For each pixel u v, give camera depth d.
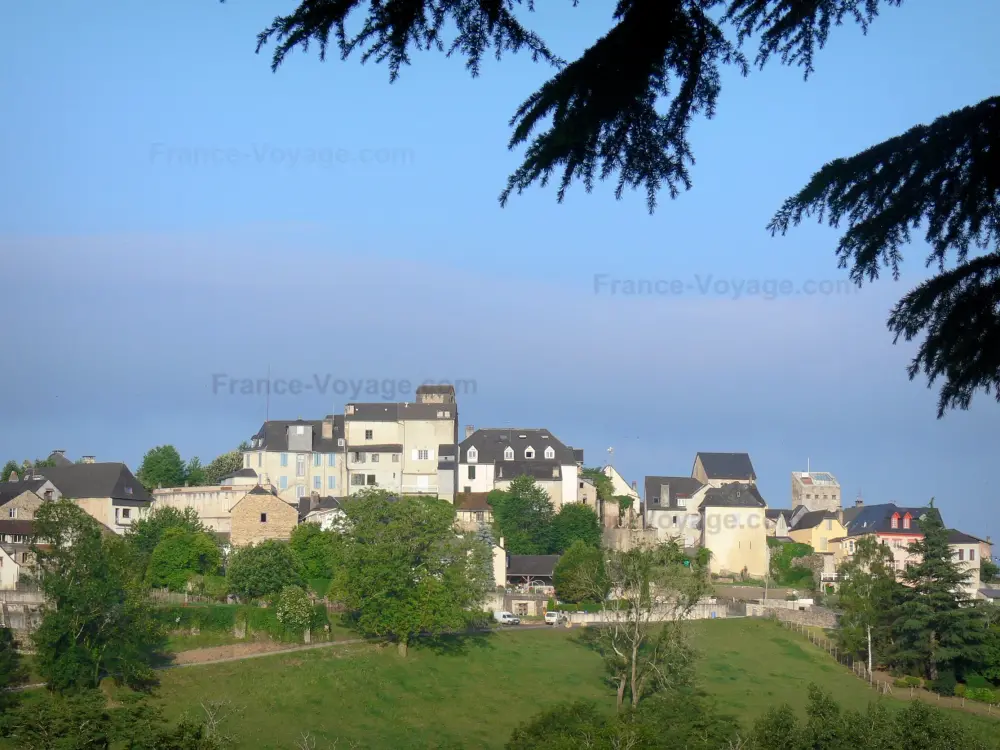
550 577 127.94
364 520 103.25
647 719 64.25
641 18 12.75
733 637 109.31
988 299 13.31
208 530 126.50
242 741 72.94
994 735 79.94
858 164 13.37
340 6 12.87
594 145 13.25
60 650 75.94
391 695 85.56
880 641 100.81
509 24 13.14
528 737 64.12
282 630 95.94
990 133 12.85
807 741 62.16
